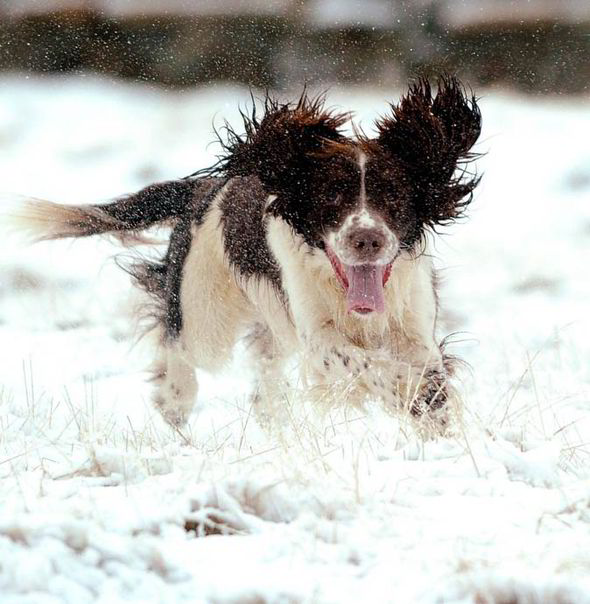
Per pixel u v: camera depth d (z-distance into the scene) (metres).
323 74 31.58
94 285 16.72
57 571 4.84
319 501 5.82
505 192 23.47
